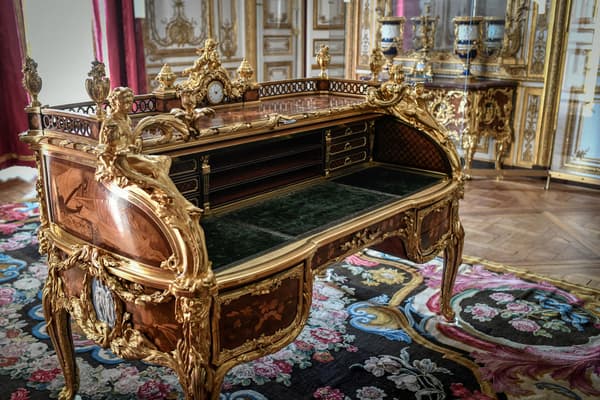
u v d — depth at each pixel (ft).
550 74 16.44
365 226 7.29
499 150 17.49
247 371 8.04
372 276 11.24
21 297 10.16
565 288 10.68
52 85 17.81
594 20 15.49
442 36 16.81
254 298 5.78
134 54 16.69
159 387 7.66
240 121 7.34
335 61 20.22
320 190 8.67
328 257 6.91
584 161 16.60
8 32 15.98
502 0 16.30
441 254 12.32
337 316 9.64
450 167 9.39
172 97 7.69
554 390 7.68
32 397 7.39
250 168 8.11
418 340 8.93
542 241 12.96
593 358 8.44
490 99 16.75
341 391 7.63
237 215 7.46
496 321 9.52
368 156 10.28
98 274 5.84
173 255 5.26
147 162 5.19
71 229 6.44
